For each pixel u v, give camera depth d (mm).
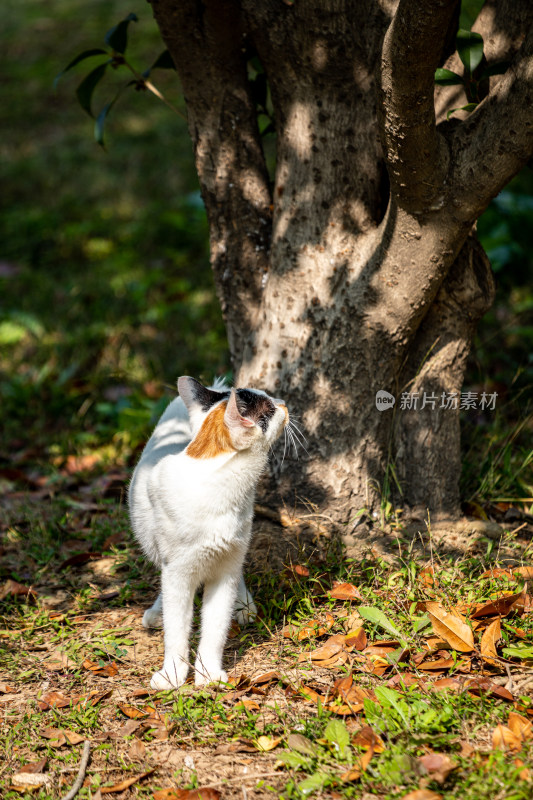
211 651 3029
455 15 3531
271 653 3164
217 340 6832
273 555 3695
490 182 3215
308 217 3758
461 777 2328
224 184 3986
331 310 3742
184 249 8875
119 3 17875
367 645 3068
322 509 3871
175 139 12023
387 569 3582
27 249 9047
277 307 3877
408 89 2818
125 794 2445
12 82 14641
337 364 3773
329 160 3697
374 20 3525
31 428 5918
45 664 3213
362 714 2670
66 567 4074
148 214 9570
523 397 5176
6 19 17984
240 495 2990
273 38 3584
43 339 7141
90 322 7422
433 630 3055
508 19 3541
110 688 3025
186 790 2395
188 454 3012
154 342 6902
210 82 3836
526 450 4637
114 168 11156
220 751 2588
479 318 3941
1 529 4602
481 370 5602
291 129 3756
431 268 3498
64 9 18125
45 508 4840
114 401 6105
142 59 14227
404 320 3648
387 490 3918
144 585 3814
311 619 3291
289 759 2443
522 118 3045
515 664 2828
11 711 2900
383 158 3527
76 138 12336
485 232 7508
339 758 2449
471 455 4668
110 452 5445
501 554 3762
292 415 3850
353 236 3732
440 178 3215
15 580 3980
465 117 3621
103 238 9242
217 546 2979
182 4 3547
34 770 2559
